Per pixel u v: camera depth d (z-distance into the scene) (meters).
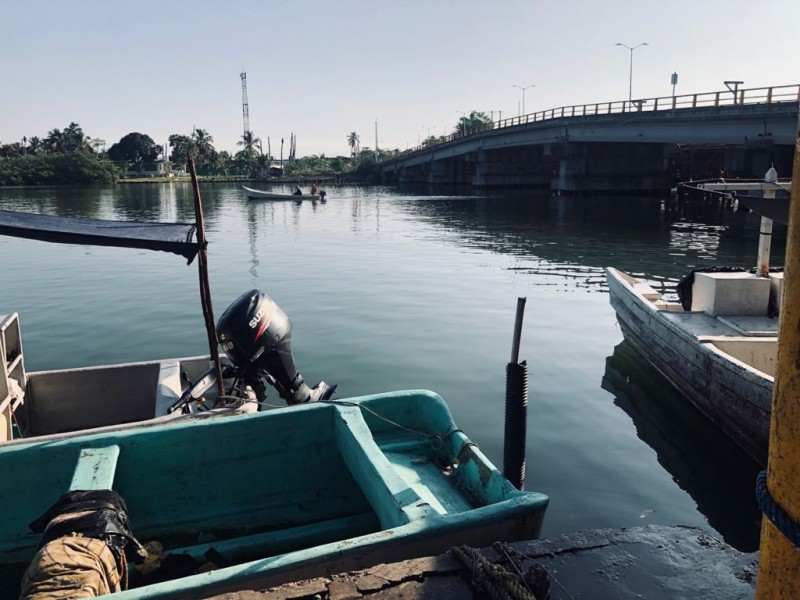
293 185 119.12
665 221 36.81
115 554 3.59
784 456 1.80
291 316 14.09
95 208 52.50
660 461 7.16
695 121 39.16
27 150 141.62
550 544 3.20
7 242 28.44
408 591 2.84
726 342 8.16
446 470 4.96
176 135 147.88
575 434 7.89
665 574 2.96
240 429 4.89
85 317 13.91
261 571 3.21
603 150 60.38
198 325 13.09
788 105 32.62
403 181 112.12
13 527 4.60
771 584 1.89
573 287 17.50
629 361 10.82
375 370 10.27
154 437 4.72
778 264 21.34
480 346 11.65
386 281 18.50
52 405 6.93
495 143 70.25
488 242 28.17
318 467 5.15
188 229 6.21
